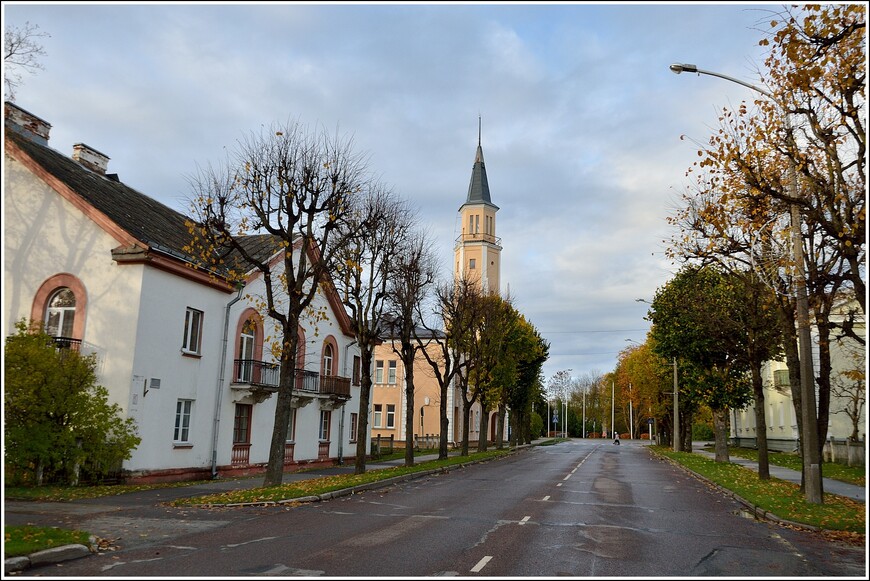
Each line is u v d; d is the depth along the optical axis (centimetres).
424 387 5584
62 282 2003
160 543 1046
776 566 948
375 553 981
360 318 2566
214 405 2306
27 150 2144
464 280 3834
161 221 2412
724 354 3216
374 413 5603
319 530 1186
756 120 1445
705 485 2273
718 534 1220
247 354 2536
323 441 3092
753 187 1370
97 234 2000
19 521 1202
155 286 2022
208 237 1956
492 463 3459
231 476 2356
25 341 1747
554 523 1303
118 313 1950
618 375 8456
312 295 1956
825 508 1510
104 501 1540
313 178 1967
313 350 3009
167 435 2070
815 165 1388
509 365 4738
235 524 1245
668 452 4641
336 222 2225
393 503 1622
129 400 1902
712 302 2464
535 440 8469
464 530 1204
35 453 1691
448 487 2070
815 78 1149
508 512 1459
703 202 1680
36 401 1703
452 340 3831
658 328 3481
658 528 1272
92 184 2286
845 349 3541
